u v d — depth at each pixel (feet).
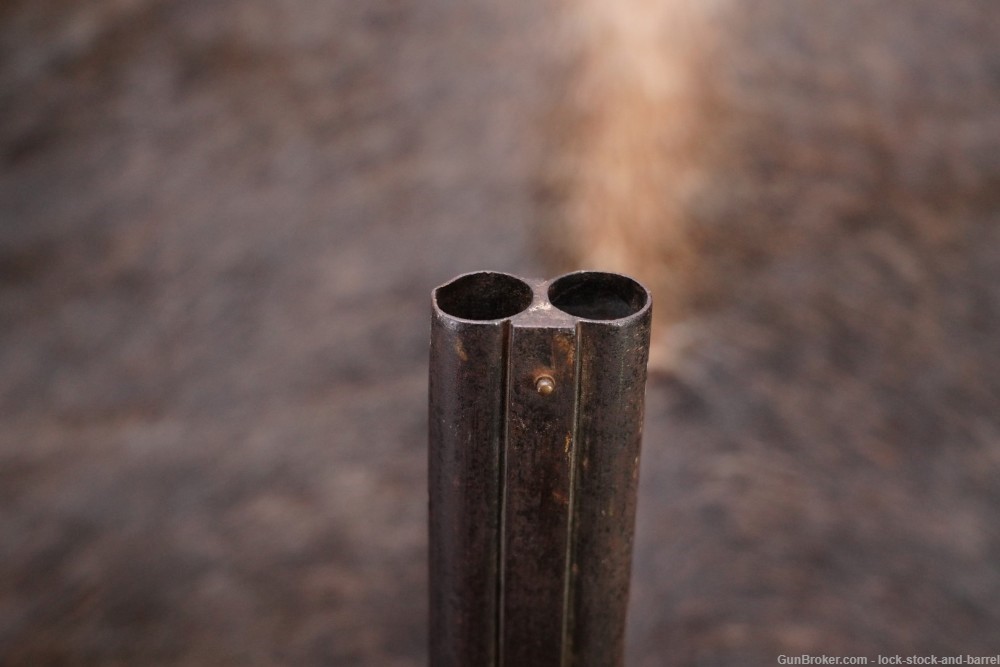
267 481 4.07
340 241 5.27
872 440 4.03
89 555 3.82
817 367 4.31
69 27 6.46
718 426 4.05
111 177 5.70
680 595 3.47
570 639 2.09
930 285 4.66
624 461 2.01
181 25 6.59
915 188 5.14
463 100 5.85
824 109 5.57
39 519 3.95
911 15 5.92
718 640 3.36
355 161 5.70
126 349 4.75
